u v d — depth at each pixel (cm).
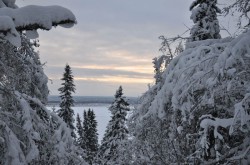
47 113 786
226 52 636
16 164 593
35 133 677
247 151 637
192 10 1606
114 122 3153
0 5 437
